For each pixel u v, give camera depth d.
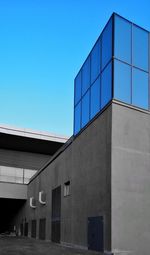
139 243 19.03
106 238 19.09
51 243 30.64
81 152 24.94
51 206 33.41
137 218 19.33
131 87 21.16
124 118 20.39
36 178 42.88
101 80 22.48
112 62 20.88
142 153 20.44
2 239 38.59
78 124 26.55
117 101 20.39
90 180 22.59
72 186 26.56
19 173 56.34
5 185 49.97
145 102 21.42
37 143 55.38
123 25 21.73
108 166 19.75
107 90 21.28
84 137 24.53
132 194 19.52
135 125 20.66
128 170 19.73
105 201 19.75
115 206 18.91
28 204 47.62
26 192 50.41
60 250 23.33
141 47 22.23
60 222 29.48
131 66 21.48
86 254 20.00
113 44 21.08
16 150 57.19
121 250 18.52
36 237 40.06
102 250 19.52
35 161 57.88
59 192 30.56
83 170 24.17
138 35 22.30
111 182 19.12
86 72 25.89
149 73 22.11
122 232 18.75
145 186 20.03
